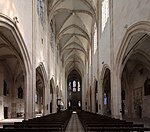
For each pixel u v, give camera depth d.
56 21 35.41
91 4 28.73
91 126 8.30
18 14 14.48
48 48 27.39
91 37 36.69
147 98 24.20
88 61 44.22
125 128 7.40
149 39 16.95
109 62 20.52
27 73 17.30
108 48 21.09
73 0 29.48
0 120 21.94
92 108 34.28
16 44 15.66
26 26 16.72
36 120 11.83
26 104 17.17
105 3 23.34
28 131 6.59
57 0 28.20
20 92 30.05
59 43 44.16
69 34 40.75
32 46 18.47
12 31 13.74
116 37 17.75
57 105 39.22
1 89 24.00
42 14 24.16
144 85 25.11
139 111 26.94
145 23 11.41
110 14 19.91
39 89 40.84
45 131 6.70
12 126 8.47
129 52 17.39
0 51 21.42
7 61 24.95
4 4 11.89
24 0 16.16
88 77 44.31
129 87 29.05
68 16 34.28
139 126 8.26
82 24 35.94
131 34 14.03
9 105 26.88
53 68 33.50
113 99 18.20
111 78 19.28
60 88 46.22
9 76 27.02
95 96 33.81
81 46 46.47
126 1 14.70
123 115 31.05
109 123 9.23
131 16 13.59
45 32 25.64
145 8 11.32
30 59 17.73
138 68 26.34
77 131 13.43
